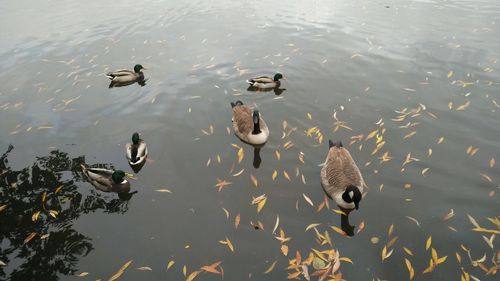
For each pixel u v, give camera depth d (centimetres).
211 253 261
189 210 297
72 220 289
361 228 278
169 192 315
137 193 315
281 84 477
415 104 420
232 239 271
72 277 246
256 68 518
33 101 448
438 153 346
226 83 485
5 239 274
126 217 292
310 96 449
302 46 574
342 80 480
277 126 399
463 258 252
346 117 405
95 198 312
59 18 705
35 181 329
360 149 356
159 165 348
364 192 308
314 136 379
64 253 262
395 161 339
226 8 751
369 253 258
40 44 595
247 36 616
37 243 270
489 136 365
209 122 412
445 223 278
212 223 284
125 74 489
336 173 312
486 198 297
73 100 452
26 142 379
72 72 512
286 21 673
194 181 327
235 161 351
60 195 314
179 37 620
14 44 594
